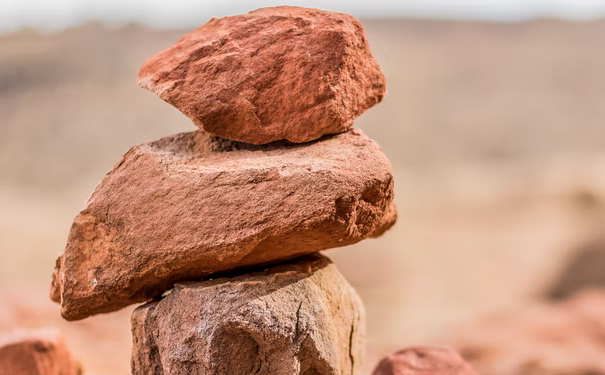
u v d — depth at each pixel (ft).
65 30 43.42
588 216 32.04
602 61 51.34
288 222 5.34
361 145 6.15
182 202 5.66
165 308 5.96
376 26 52.08
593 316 21.29
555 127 46.68
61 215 31.40
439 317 23.17
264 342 5.60
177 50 6.68
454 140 44.19
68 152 36.50
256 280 5.80
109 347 16.84
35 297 19.84
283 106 6.13
